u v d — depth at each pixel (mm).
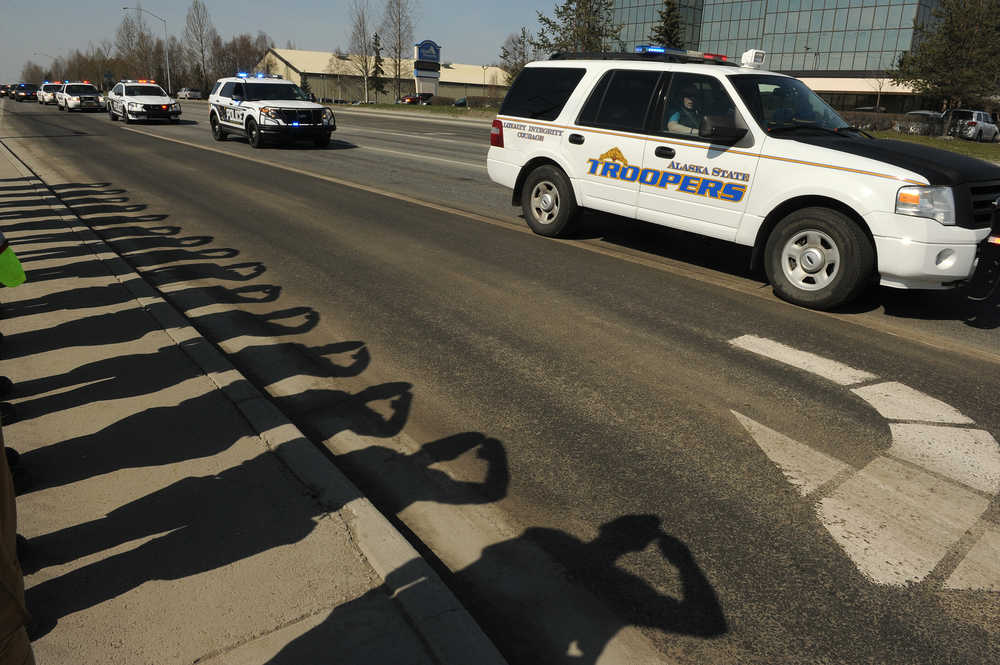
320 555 2611
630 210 7520
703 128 6375
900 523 3086
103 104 40469
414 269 7020
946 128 37594
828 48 59406
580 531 2998
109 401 3758
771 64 63250
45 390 3875
